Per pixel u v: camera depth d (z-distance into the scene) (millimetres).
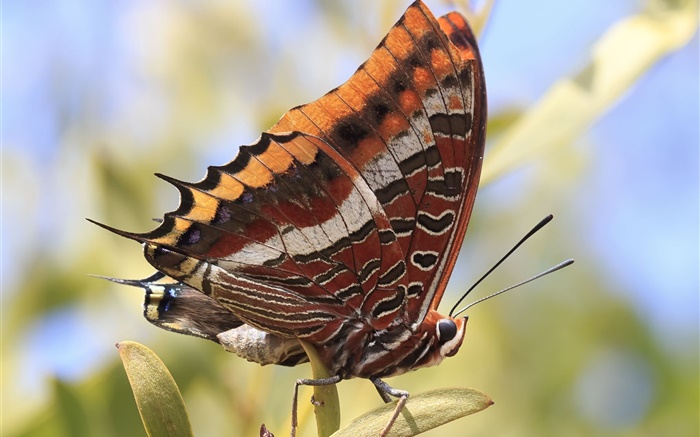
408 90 483
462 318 499
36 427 497
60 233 526
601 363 576
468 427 556
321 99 481
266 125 516
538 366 567
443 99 484
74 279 523
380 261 489
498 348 563
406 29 480
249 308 484
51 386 495
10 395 507
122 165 518
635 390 574
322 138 481
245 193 480
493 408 559
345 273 487
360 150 483
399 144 484
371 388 515
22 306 523
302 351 491
